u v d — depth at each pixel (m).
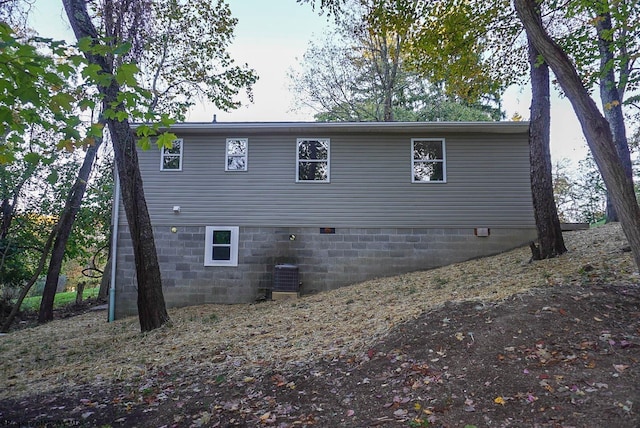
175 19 14.03
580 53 9.99
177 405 4.19
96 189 17.17
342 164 11.34
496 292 6.21
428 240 11.06
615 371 3.57
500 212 11.03
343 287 10.82
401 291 8.58
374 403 3.68
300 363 4.91
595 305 4.89
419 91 21.97
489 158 11.19
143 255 8.20
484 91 12.41
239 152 11.45
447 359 4.21
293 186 11.31
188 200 11.33
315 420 3.53
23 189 14.29
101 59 6.18
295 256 11.15
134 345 7.23
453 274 9.27
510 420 3.14
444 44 10.48
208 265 11.19
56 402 4.64
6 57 2.70
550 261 7.89
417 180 11.23
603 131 4.43
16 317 14.53
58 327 10.64
